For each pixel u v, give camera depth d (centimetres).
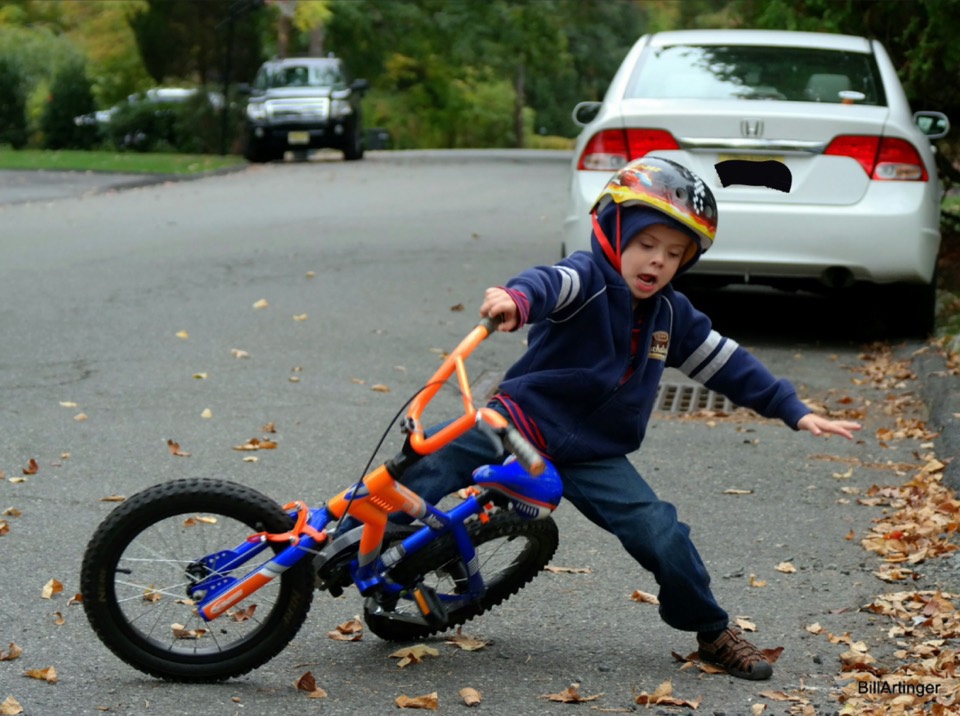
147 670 451
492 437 409
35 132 3944
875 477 724
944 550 598
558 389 459
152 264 1373
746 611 538
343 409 835
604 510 466
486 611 530
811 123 958
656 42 1088
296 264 1377
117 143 3850
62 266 1359
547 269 445
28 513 629
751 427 823
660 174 448
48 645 482
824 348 1031
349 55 5334
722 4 3048
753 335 1074
